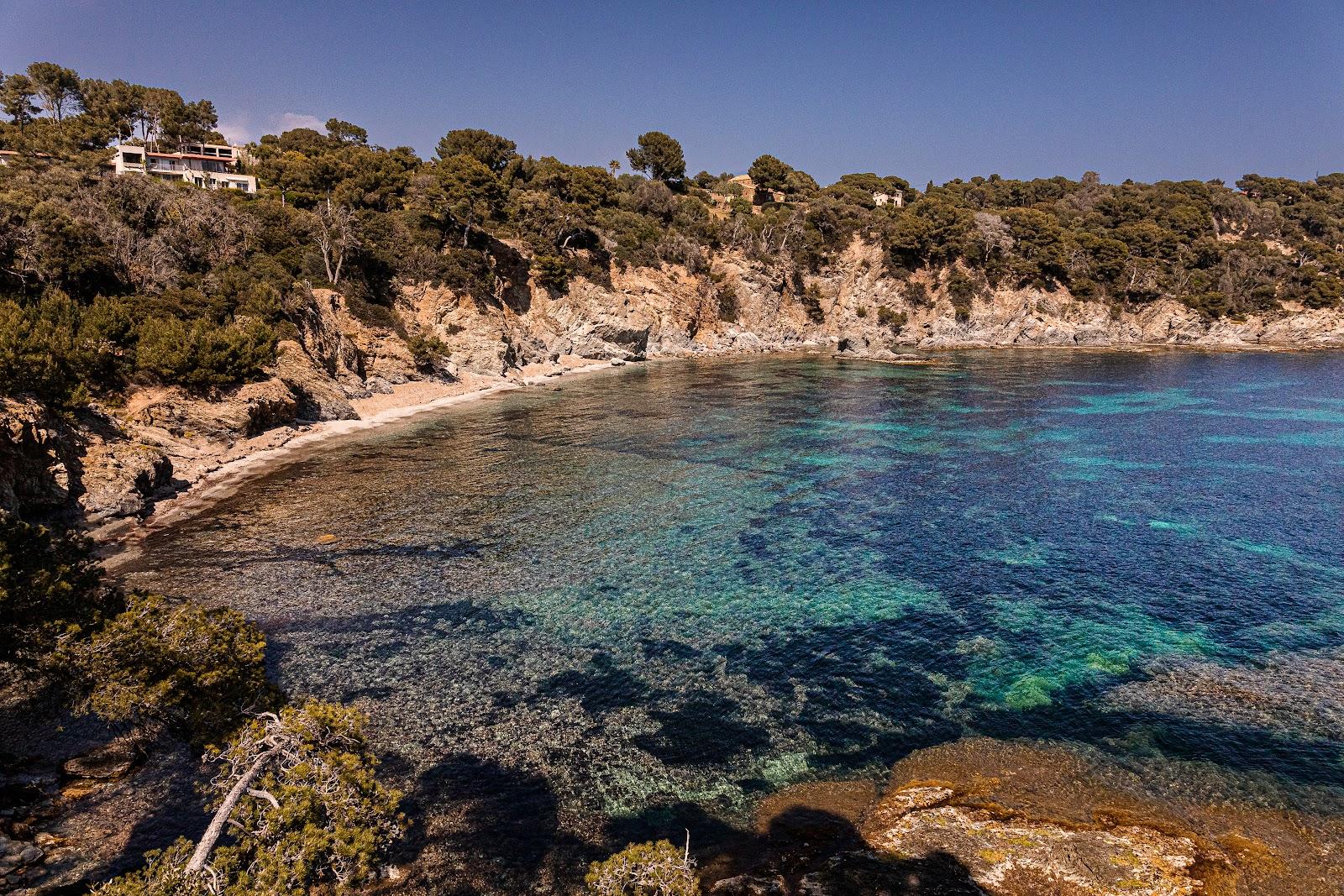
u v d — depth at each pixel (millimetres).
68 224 55031
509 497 42219
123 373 47562
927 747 19844
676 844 16266
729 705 21906
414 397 75562
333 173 104125
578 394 81562
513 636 26047
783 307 143500
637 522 38062
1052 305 143250
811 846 16094
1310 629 26219
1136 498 42031
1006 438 58594
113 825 16203
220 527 36750
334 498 41719
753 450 54281
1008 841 15781
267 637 25594
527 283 107062
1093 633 26125
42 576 16156
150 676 15625
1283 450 53750
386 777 18391
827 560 33125
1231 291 144750
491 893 14781
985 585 30375
